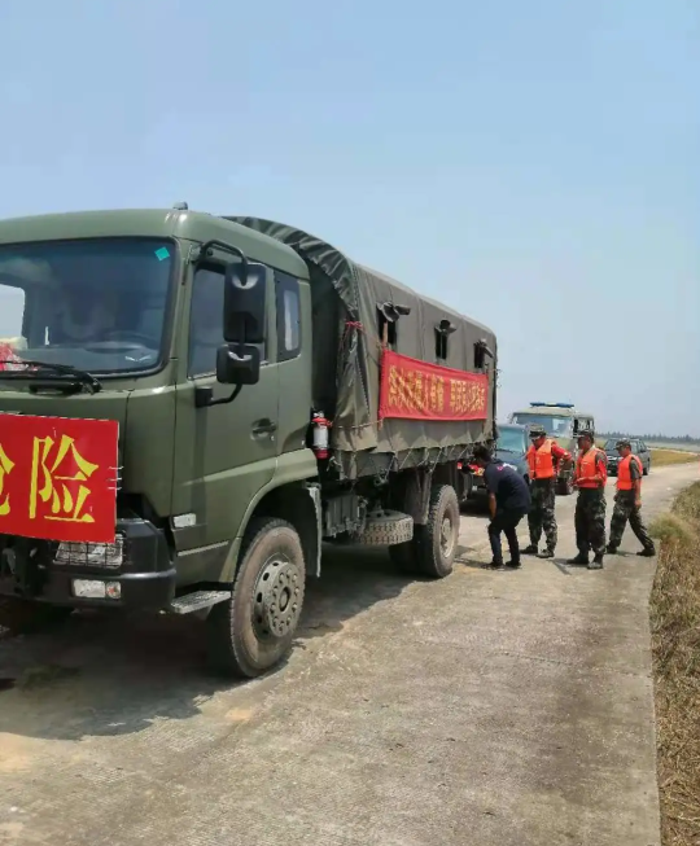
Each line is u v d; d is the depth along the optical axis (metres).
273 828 3.48
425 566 8.80
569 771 4.16
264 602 5.29
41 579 4.25
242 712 4.77
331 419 6.29
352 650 6.09
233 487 4.94
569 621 7.19
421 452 8.24
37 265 4.71
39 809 3.57
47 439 4.13
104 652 5.79
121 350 4.41
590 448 10.07
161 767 4.02
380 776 4.02
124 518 4.23
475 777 4.05
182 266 4.50
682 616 7.66
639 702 5.19
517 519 9.70
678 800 4.00
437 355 8.84
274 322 5.50
